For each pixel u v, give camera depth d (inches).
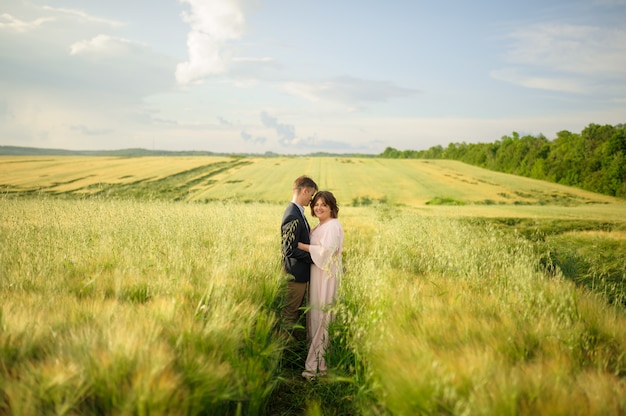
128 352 82.8
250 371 100.4
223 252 187.0
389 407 85.4
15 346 88.2
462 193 2124.8
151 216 277.0
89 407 75.5
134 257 182.1
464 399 76.2
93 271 161.9
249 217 340.2
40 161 2839.6
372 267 157.8
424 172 2842.0
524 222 628.7
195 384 82.9
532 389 80.7
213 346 98.8
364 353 113.4
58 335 92.7
